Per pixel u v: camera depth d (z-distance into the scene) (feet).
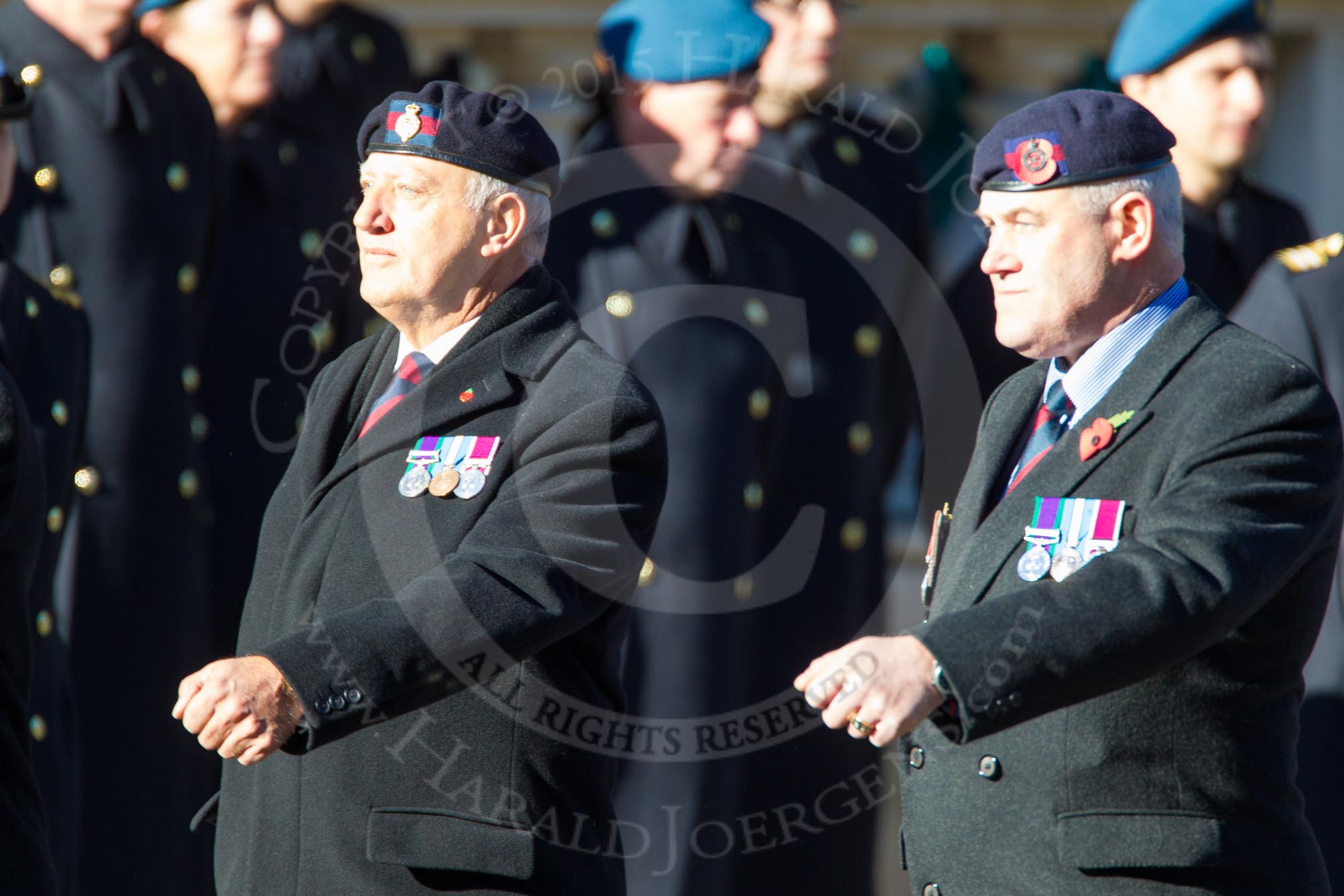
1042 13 73.20
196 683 33.37
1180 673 33.55
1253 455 32.81
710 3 46.26
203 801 49.93
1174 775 33.42
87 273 47.37
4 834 37.17
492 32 70.18
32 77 43.47
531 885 35.40
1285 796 34.40
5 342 43.09
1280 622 34.27
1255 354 33.88
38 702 44.57
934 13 72.18
